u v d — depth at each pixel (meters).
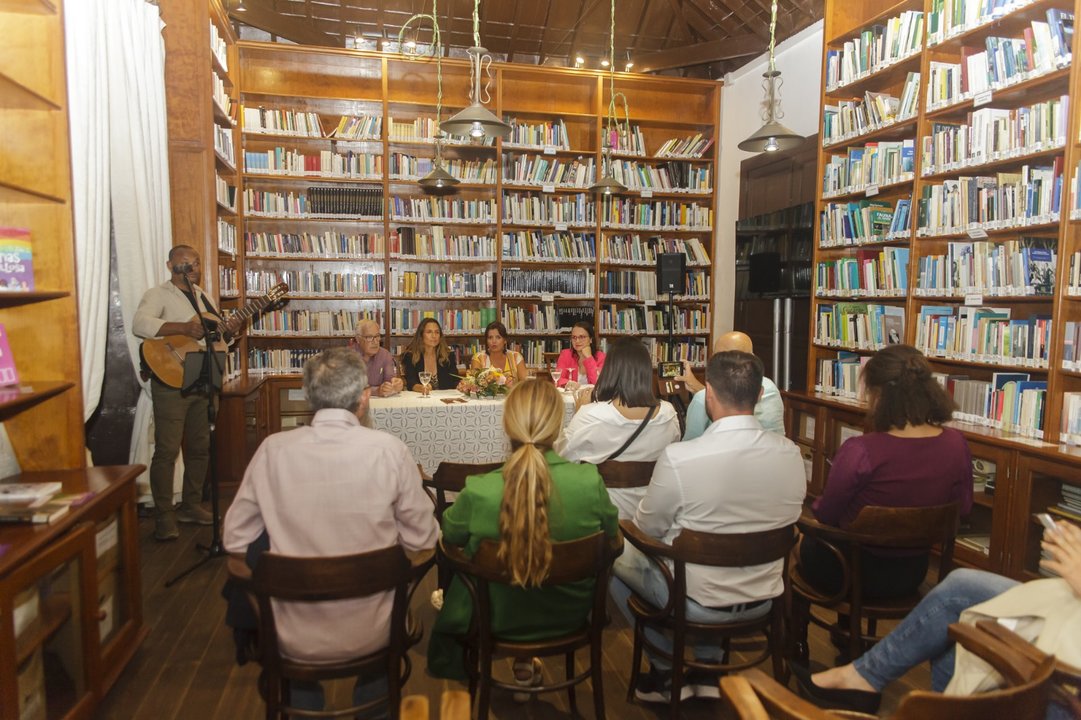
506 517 1.66
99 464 3.95
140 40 3.69
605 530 1.87
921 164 3.64
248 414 4.77
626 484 2.40
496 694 2.29
